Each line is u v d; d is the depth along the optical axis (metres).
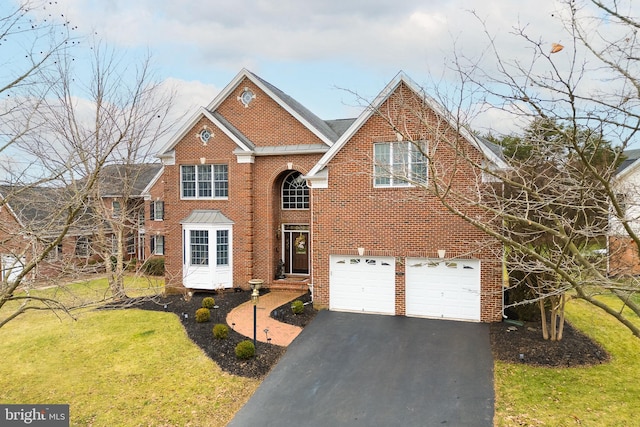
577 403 8.95
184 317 15.75
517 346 11.80
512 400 9.14
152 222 28.56
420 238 14.48
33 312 17.08
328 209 15.58
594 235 7.66
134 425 8.82
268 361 11.59
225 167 20.20
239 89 20.77
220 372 11.14
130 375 11.09
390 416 8.75
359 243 15.23
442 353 11.60
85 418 9.09
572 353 11.26
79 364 11.84
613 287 6.71
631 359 11.09
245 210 19.83
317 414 8.95
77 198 8.77
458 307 14.23
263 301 17.81
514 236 10.74
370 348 12.16
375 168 14.97
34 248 8.85
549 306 13.44
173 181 20.58
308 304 16.61
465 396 9.39
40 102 9.13
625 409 8.66
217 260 19.67
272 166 20.03
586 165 6.44
